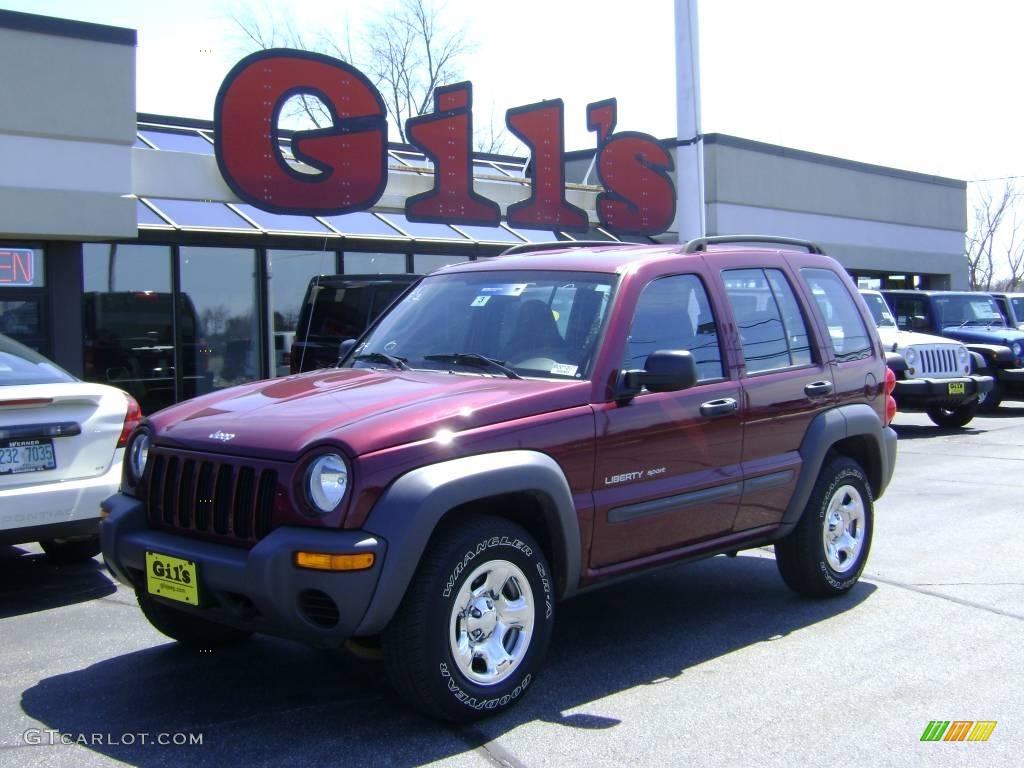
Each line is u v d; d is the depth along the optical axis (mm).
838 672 4859
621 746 4023
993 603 5977
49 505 5984
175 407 4891
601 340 4750
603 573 4688
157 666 5051
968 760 3898
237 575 3920
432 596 3957
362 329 11055
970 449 12578
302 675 4898
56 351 12680
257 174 13555
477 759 3908
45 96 11922
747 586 6430
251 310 14625
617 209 18250
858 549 6152
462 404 4238
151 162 13625
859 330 6395
